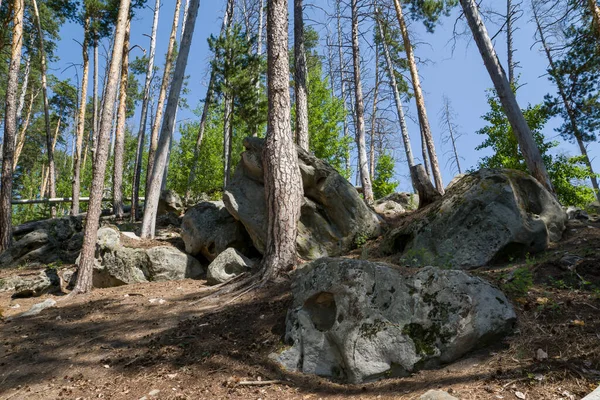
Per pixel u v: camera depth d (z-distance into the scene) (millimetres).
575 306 4281
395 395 3623
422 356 3973
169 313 6699
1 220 14461
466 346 3920
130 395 4266
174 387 4305
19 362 5504
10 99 15336
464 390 3342
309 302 5004
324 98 22703
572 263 5375
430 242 7008
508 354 3773
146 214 11859
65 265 12461
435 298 4227
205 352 5000
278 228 7527
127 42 18797
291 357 4637
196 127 28172
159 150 12125
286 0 8750
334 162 22156
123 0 10133
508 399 3105
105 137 9516
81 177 32469
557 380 3217
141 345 5520
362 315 4367
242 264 8383
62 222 14789
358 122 17797
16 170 38875
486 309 4023
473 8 10477
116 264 9680
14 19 15719
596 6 10484
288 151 7953
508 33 18516
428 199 10555
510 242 6316
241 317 5875
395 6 16484
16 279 10625
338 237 8914
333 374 4363
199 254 10305
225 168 19062
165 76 18031
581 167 13641
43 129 36125
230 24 19672
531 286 4949
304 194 9328
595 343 3566
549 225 6926
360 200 9148
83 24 20547
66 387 4645
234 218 9945
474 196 6859
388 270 4609
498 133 14766
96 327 6543
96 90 21891
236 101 18734
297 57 15375
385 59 21172
